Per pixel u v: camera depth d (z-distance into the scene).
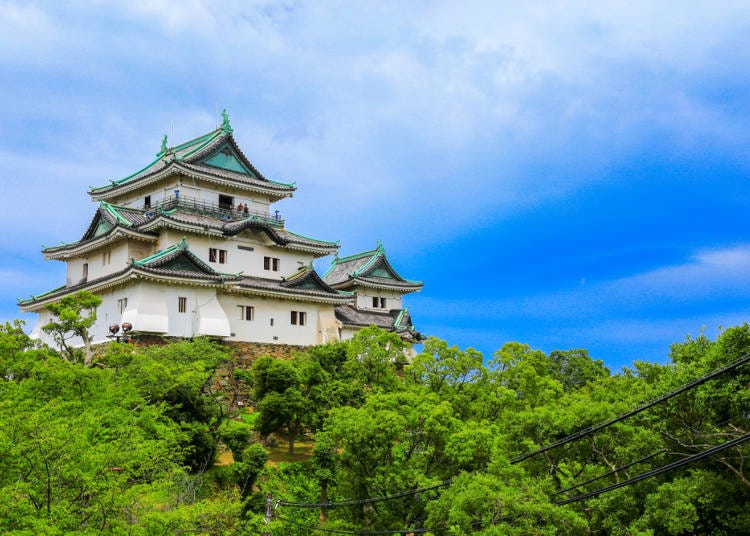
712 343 39.47
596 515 32.69
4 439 24.27
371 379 57.34
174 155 76.94
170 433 36.72
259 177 86.94
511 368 52.28
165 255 66.75
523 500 29.86
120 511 27.06
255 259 79.31
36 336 80.50
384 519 38.16
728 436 33.09
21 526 22.86
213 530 37.28
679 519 30.47
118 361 45.56
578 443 36.56
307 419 52.84
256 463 43.75
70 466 25.56
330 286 87.12
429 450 39.47
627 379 51.22
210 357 55.97
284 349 75.88
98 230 76.56
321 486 44.19
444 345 51.25
